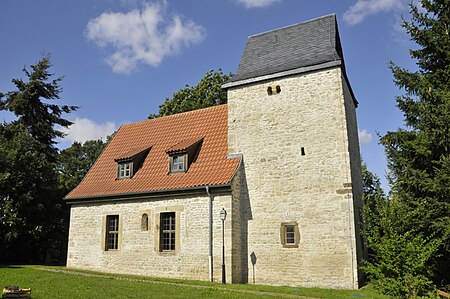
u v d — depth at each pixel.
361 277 14.97
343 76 16.94
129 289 12.52
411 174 13.46
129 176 19.19
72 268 18.94
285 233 15.73
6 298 9.72
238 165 16.81
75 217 19.73
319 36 17.53
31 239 24.02
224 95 31.30
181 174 17.64
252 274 15.90
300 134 16.33
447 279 12.77
